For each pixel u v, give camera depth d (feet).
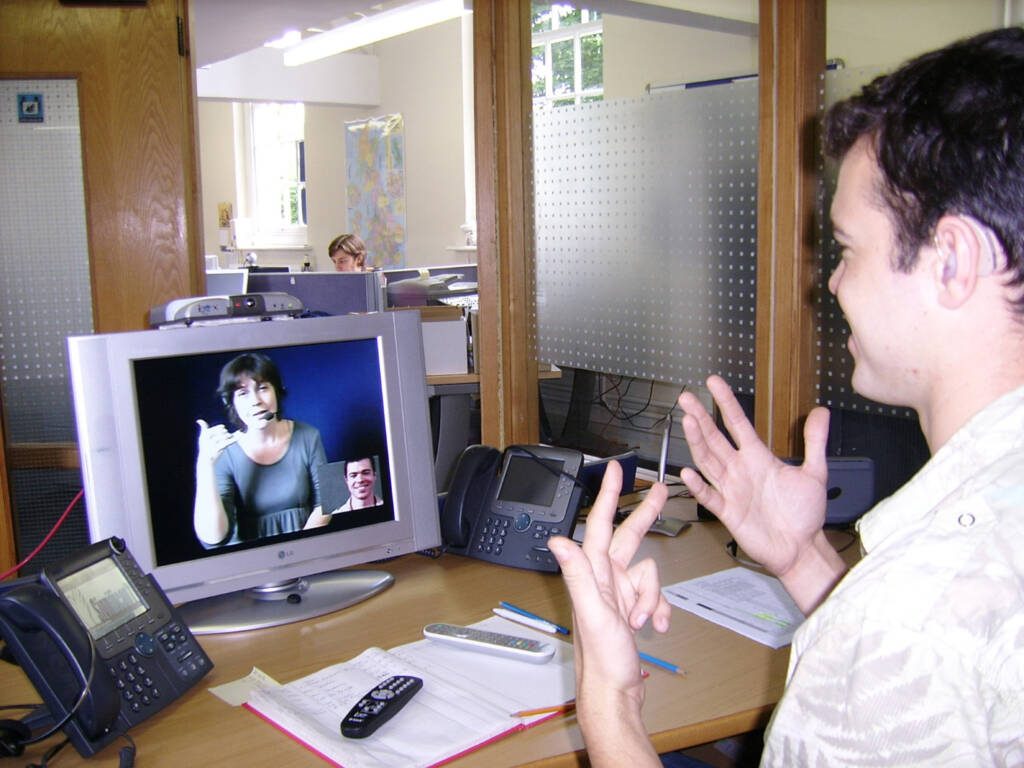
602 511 2.36
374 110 29.14
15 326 8.63
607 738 2.22
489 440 7.95
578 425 9.98
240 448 4.62
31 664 3.39
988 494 1.87
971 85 1.95
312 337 4.80
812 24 5.86
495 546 5.48
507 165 7.61
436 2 18.47
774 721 2.09
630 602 2.39
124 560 4.02
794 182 5.95
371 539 5.00
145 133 8.55
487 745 3.42
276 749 3.45
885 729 1.85
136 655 3.77
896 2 10.83
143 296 8.69
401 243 28.48
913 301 2.08
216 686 3.97
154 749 3.47
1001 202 1.89
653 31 17.95
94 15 8.41
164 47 8.50
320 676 4.00
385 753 3.35
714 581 5.08
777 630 4.40
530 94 7.72
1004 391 2.01
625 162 7.17
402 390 5.10
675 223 6.86
